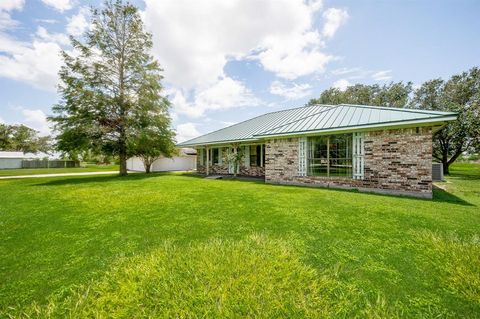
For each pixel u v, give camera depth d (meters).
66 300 2.32
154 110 18.02
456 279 2.53
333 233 3.95
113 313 2.12
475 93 17.64
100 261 3.15
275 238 3.76
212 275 2.65
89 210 5.95
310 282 2.52
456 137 16.62
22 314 2.16
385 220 4.59
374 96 26.30
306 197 7.02
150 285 2.51
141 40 18.17
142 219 5.04
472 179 13.41
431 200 6.73
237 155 15.13
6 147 45.84
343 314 2.04
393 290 2.38
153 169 26.81
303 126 10.44
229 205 6.09
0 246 3.71
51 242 3.85
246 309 2.12
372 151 8.45
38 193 8.95
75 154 16.91
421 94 21.59
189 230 4.25
